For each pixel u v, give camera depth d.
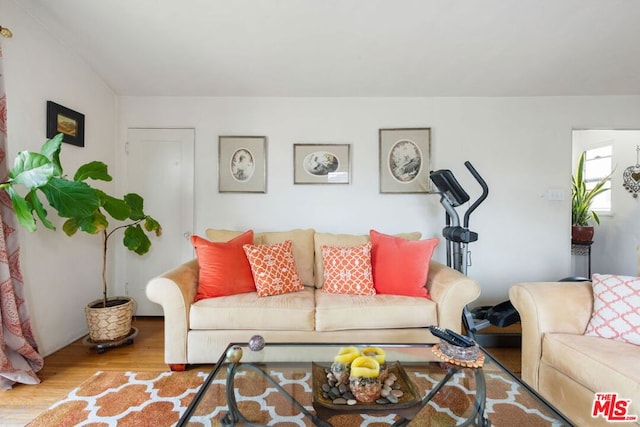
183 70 2.59
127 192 2.97
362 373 1.22
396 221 3.01
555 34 2.12
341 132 3.00
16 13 1.97
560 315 1.61
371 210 3.01
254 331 1.96
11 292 1.81
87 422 1.51
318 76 2.66
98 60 2.49
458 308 1.95
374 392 1.22
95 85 2.67
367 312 1.95
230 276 2.15
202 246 2.18
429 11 1.94
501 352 2.29
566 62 2.44
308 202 3.01
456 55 2.37
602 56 2.35
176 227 2.99
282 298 2.07
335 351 1.56
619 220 3.66
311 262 2.51
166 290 1.94
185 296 1.96
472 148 2.97
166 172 2.98
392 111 2.99
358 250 2.29
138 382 1.86
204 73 2.63
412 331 1.96
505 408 1.30
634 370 1.20
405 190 2.99
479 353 1.38
